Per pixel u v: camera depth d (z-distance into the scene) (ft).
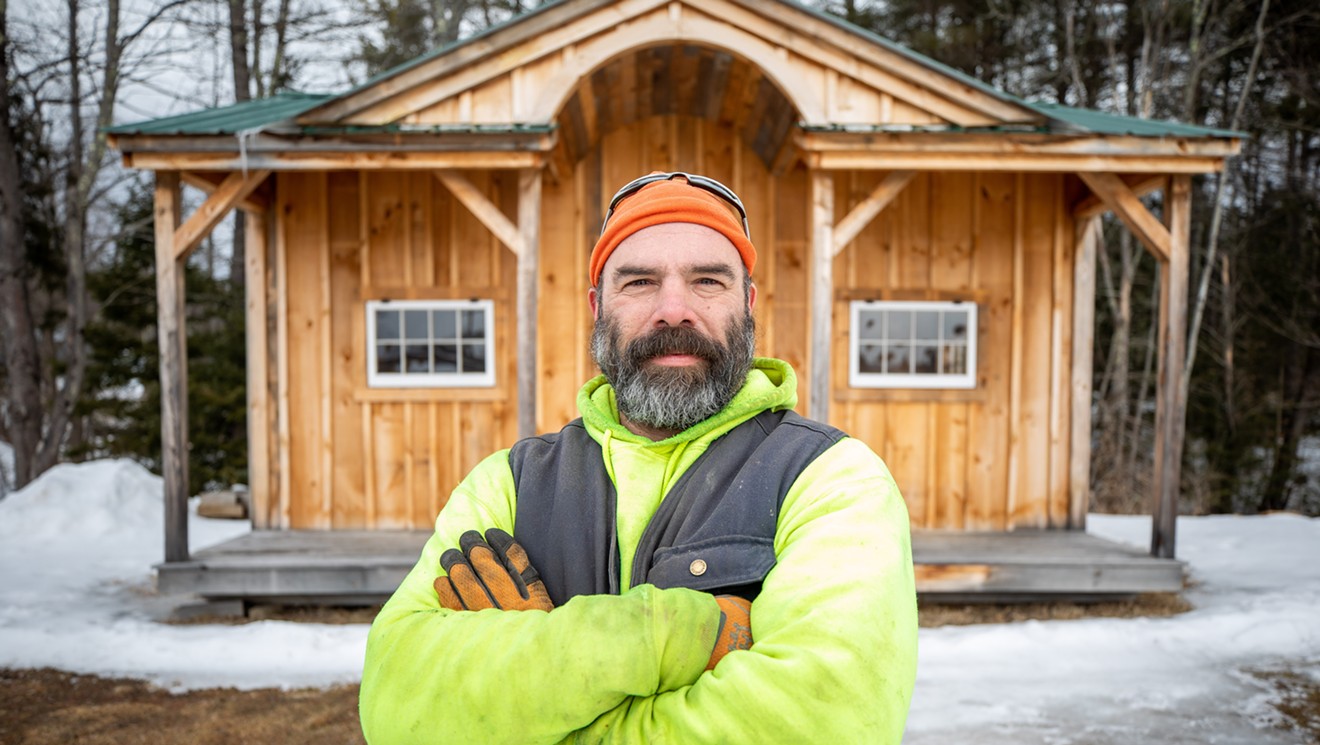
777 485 3.48
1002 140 17.48
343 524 21.30
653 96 20.13
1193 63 47.50
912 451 21.40
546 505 3.71
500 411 21.34
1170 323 18.34
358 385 21.22
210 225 17.81
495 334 21.25
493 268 21.27
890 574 3.05
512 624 2.98
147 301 48.34
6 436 66.13
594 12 16.89
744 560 3.27
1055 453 21.43
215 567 17.79
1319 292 53.01
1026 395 21.45
